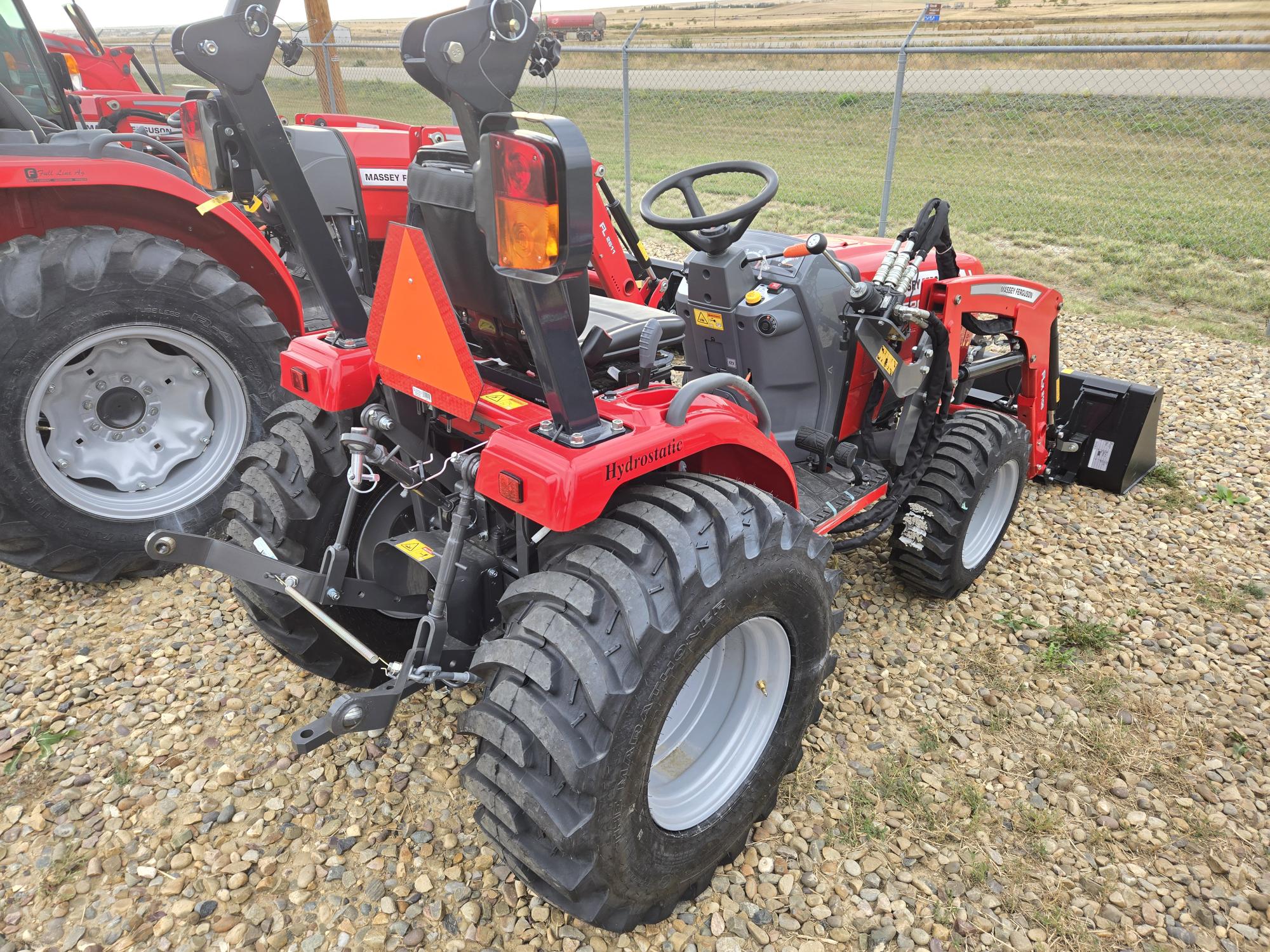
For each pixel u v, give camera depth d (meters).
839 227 9.61
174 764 2.51
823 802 2.41
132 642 3.07
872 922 2.06
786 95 16.39
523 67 1.57
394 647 2.63
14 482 3.03
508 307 1.87
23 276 2.97
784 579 1.92
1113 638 3.12
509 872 2.17
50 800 2.37
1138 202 10.67
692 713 2.20
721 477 2.08
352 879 2.16
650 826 1.82
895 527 3.12
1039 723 2.73
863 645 3.09
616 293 4.84
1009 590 3.44
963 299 3.11
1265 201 10.50
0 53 4.00
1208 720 2.76
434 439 2.36
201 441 3.50
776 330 2.91
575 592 1.66
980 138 14.18
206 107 2.01
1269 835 2.33
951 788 2.47
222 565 1.97
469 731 1.69
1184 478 4.39
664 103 16.83
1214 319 7.00
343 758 2.53
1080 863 2.24
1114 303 7.48
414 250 1.70
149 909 2.07
